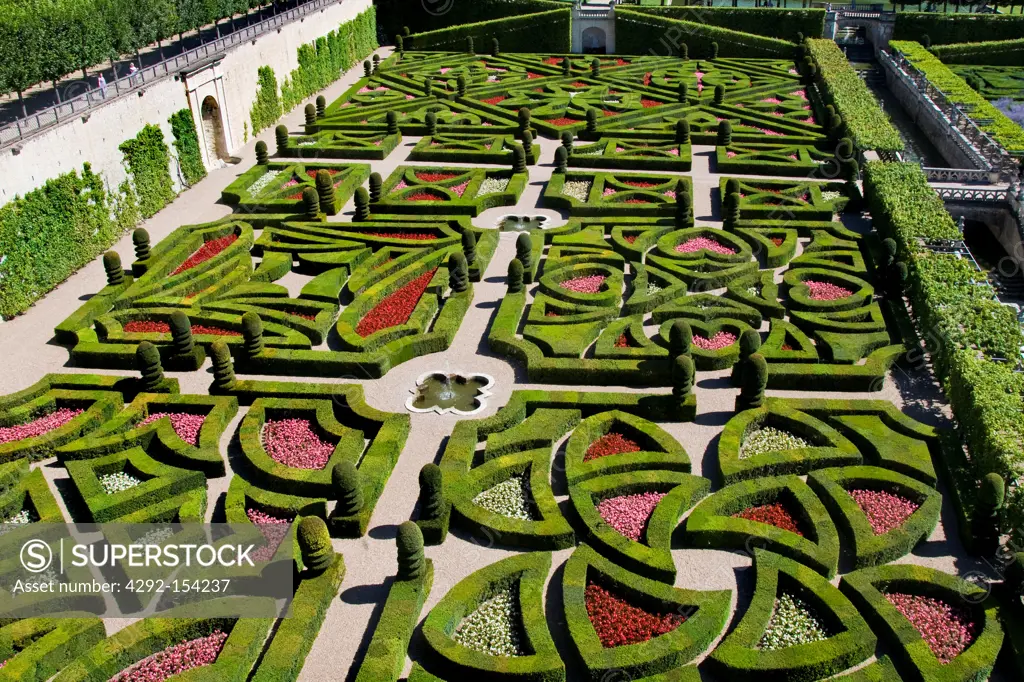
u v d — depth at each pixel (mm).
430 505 22609
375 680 18344
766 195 45156
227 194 47406
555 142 57062
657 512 23219
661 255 38719
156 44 63500
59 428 27203
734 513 23672
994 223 45750
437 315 35062
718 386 29703
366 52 88375
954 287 31938
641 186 47375
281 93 66188
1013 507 21688
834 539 22000
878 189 41250
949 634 19672
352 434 26578
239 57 57781
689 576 21828
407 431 27344
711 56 78000
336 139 56969
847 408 27266
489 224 43656
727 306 33812
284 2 77812
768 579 20953
